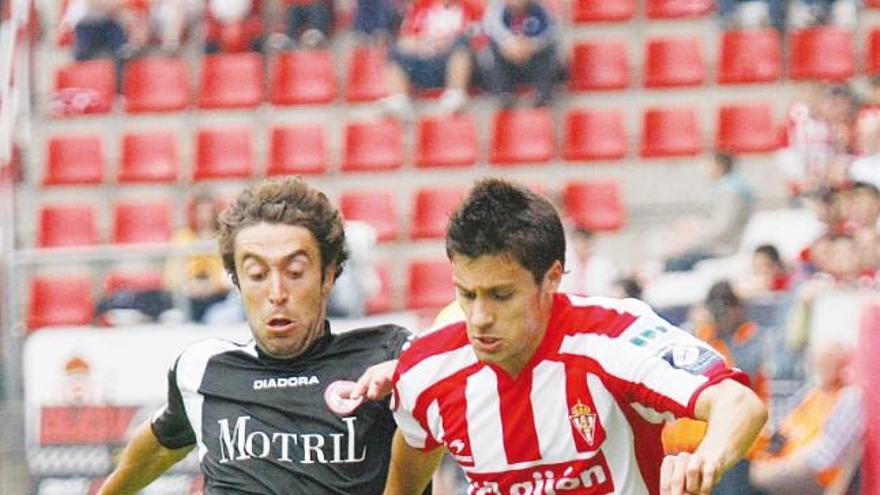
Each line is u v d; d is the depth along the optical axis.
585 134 37.16
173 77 39.62
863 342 20.58
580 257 29.66
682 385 8.95
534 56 37.03
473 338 9.21
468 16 38.25
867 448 20.53
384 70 39.00
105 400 23.77
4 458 23.66
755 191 35.09
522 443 9.62
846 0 38.88
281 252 10.65
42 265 34.84
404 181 37.06
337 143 38.44
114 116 39.34
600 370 9.36
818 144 33.81
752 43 38.56
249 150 37.94
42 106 39.41
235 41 39.81
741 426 8.39
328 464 10.85
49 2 41.47
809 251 26.98
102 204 37.81
